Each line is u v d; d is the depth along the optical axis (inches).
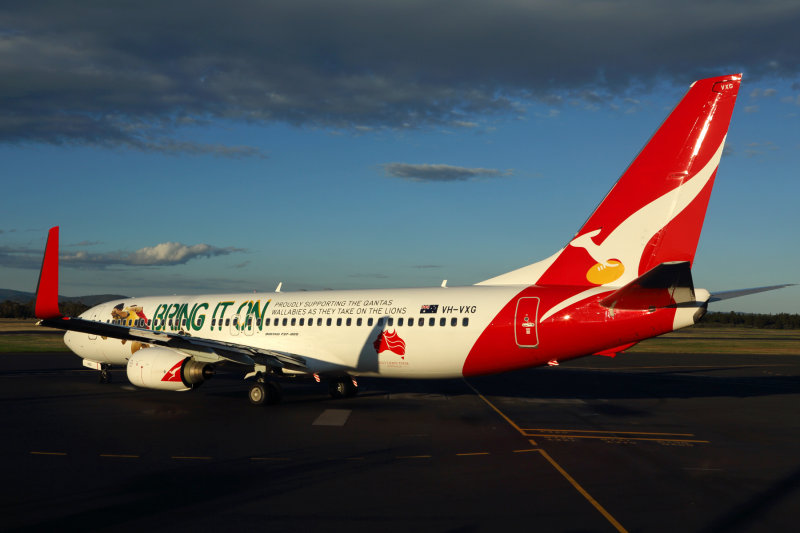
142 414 802.8
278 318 962.7
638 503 421.7
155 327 1072.8
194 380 896.9
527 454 573.6
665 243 742.5
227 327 1001.5
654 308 723.4
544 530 364.8
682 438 658.8
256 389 885.8
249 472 500.7
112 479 476.4
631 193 762.2
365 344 882.8
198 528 364.5
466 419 771.4
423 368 855.7
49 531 358.0
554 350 774.5
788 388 1141.7
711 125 724.7
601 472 507.8
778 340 3169.3
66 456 557.0
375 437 653.3
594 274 780.6
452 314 832.3
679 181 737.0
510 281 848.3
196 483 465.7
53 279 809.5
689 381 1264.8
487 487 458.6
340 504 414.0
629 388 1131.9
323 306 938.1
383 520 381.1
